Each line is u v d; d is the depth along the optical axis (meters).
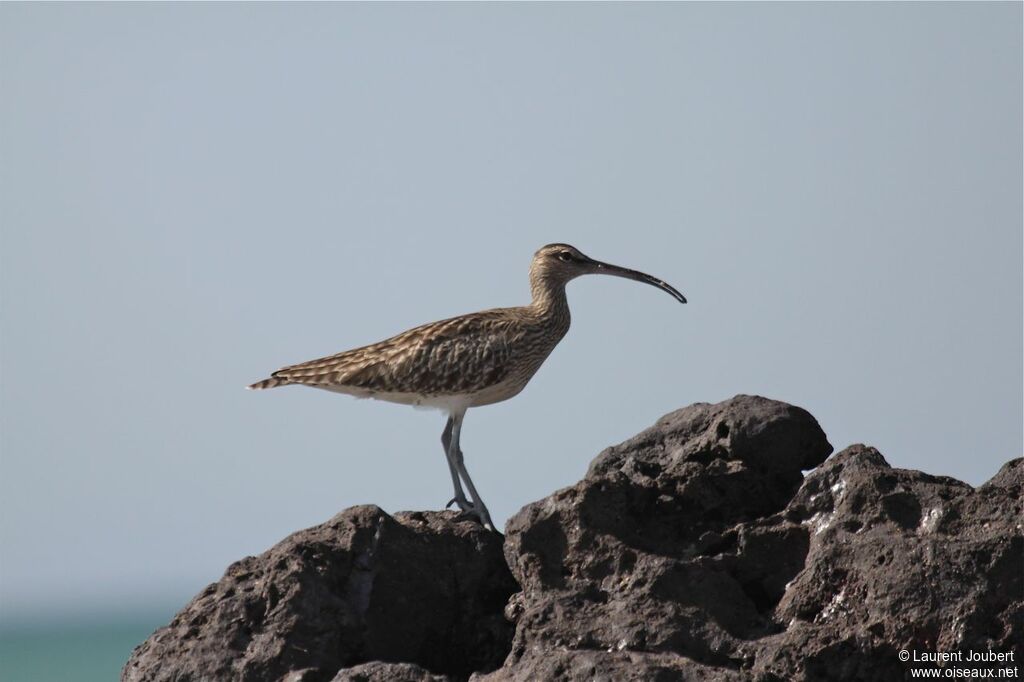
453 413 21.45
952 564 14.85
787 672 14.86
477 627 17.39
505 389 21.62
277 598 16.52
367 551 17.06
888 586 14.98
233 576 17.14
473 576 17.52
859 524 15.72
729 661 15.18
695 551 16.44
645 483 16.98
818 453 17.42
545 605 15.86
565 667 14.73
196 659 16.31
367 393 21.53
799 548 16.05
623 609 15.62
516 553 16.48
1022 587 14.66
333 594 16.69
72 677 80.31
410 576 17.17
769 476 17.11
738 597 15.70
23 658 89.44
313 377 21.58
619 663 14.60
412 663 16.70
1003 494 15.51
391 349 21.30
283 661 16.11
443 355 21.03
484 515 20.41
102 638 99.81
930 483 15.92
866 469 16.03
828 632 15.02
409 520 18.38
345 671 15.20
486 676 15.40
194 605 16.98
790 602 15.55
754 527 16.20
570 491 16.55
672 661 14.75
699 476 16.91
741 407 17.47
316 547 16.92
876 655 14.85
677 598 15.62
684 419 18.00
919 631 14.73
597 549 16.12
